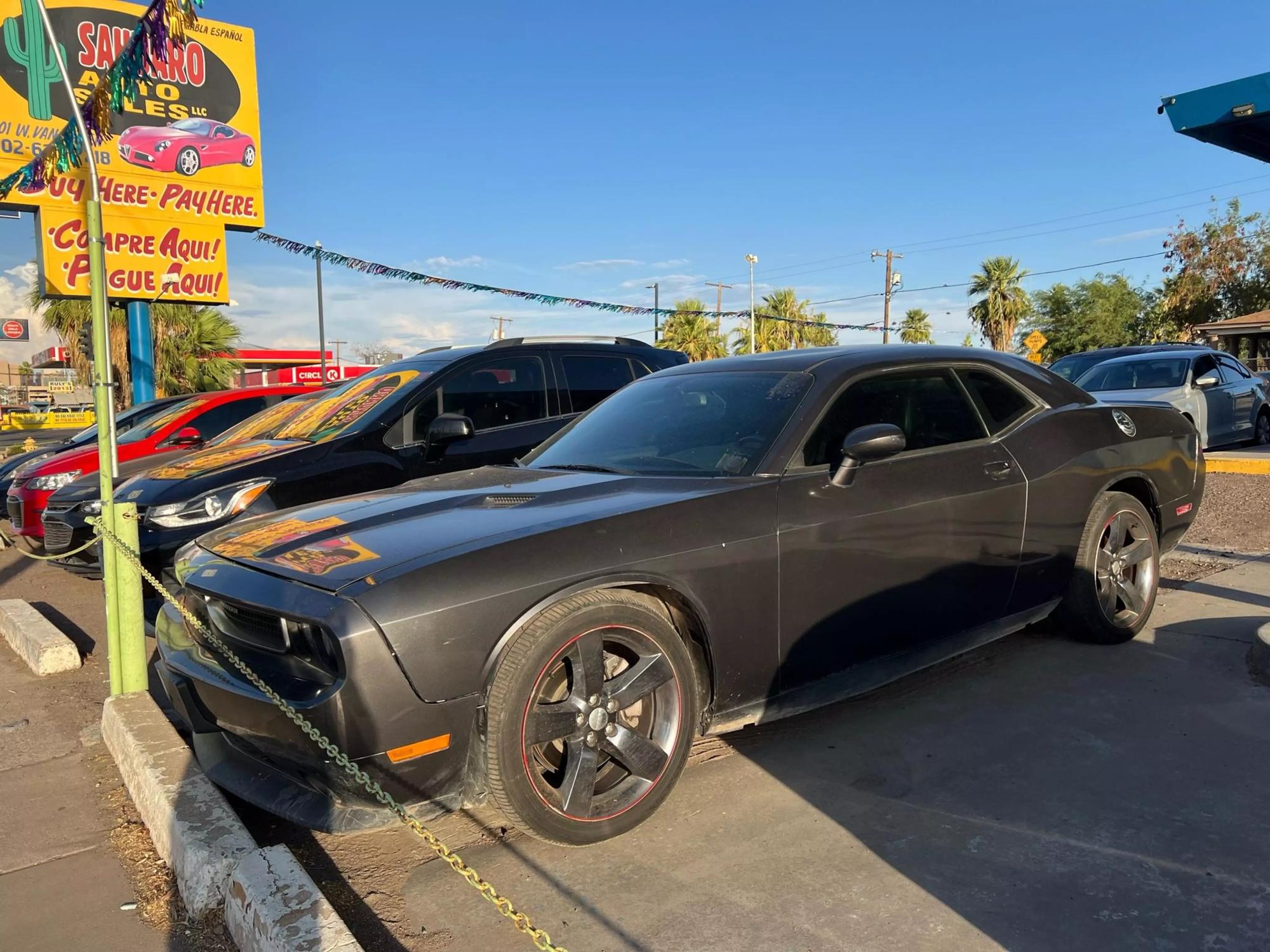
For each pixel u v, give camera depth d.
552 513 2.96
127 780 3.39
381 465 5.52
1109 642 4.45
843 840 2.79
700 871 2.65
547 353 6.48
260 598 2.68
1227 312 41.84
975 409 4.01
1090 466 4.25
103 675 4.92
